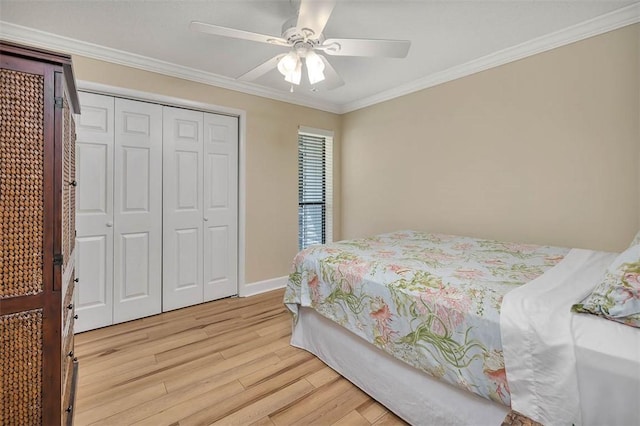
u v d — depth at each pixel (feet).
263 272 11.06
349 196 12.98
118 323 8.28
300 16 4.82
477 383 3.57
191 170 9.48
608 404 2.65
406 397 4.67
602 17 6.40
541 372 3.02
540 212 7.61
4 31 6.64
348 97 11.82
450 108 9.37
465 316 3.75
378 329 4.90
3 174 3.13
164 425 4.64
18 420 3.29
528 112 7.72
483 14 6.31
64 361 3.88
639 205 6.23
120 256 8.30
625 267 3.12
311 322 6.73
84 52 7.55
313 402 5.19
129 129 8.34
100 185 7.95
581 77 6.87
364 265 5.55
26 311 3.29
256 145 10.71
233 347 7.02
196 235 9.65
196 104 9.34
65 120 3.79
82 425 4.61
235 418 4.80
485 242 7.59
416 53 8.09
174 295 9.26
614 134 6.48
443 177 9.65
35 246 3.32
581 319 3.05
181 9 6.15
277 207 11.34
